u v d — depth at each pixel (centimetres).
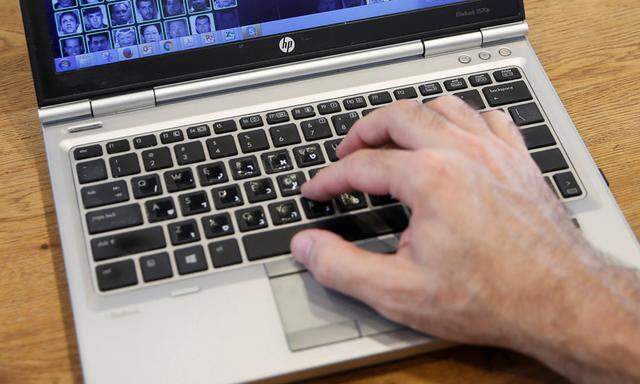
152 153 68
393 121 62
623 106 78
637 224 70
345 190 63
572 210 66
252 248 63
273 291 61
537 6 86
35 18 69
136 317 59
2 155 72
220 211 64
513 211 56
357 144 65
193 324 59
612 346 53
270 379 57
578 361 54
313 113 72
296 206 65
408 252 56
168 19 72
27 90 77
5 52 79
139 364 57
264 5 73
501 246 54
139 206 64
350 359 58
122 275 61
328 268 57
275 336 58
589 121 76
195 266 62
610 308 54
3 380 60
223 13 73
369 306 60
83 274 61
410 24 76
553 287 54
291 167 68
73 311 59
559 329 54
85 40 70
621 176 73
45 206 69
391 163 59
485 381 60
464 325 55
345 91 74
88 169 66
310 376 58
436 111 64
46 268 66
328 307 60
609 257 60
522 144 65
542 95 74
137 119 71
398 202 66
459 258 54
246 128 70
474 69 76
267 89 74
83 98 70
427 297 55
